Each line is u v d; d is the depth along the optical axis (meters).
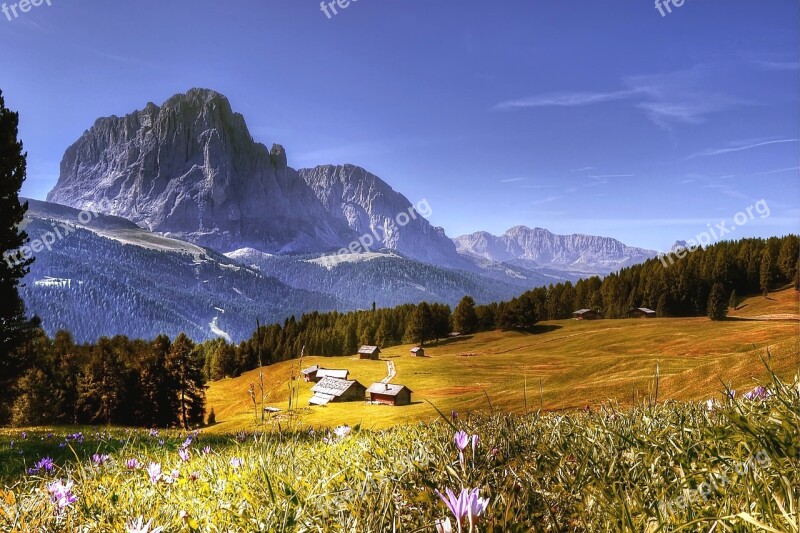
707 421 3.35
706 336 124.81
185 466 4.72
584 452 3.13
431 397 96.81
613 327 175.50
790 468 1.77
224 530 2.58
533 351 152.38
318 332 199.12
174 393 87.00
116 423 82.31
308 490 2.88
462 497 1.42
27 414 77.38
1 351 34.69
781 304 166.25
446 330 195.50
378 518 2.13
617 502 2.00
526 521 1.99
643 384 47.78
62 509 3.12
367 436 4.97
